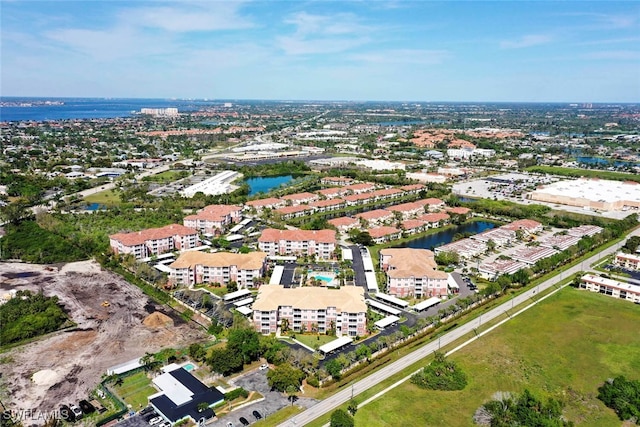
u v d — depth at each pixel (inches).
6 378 7042.3
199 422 6072.8
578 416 6314.0
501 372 7283.5
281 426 6038.4
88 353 7751.0
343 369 7381.9
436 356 7480.3
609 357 7736.2
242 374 7268.7
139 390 6801.2
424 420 6186.0
